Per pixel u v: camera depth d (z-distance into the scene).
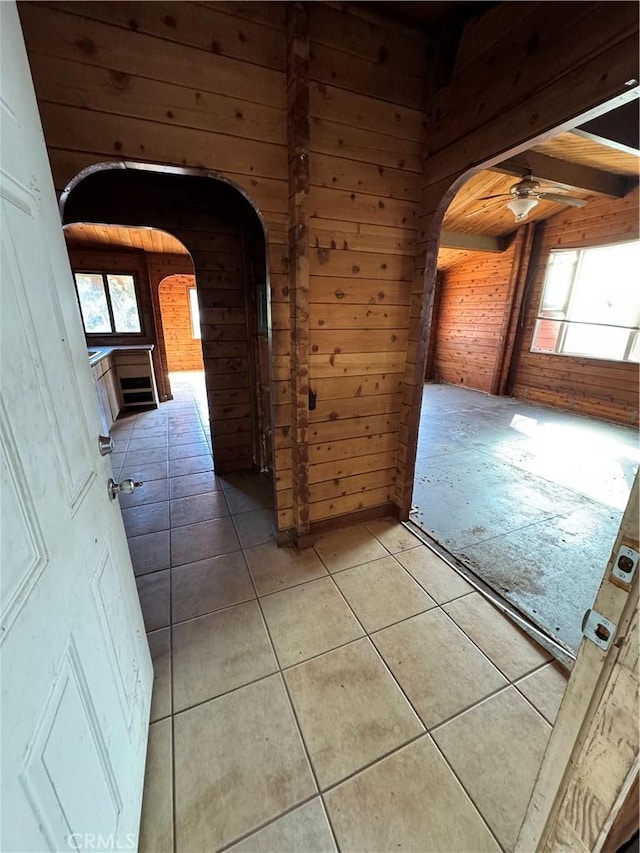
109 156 1.31
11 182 0.59
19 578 0.50
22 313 0.59
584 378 5.04
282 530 2.10
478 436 4.07
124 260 5.26
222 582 1.83
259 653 1.44
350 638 1.51
